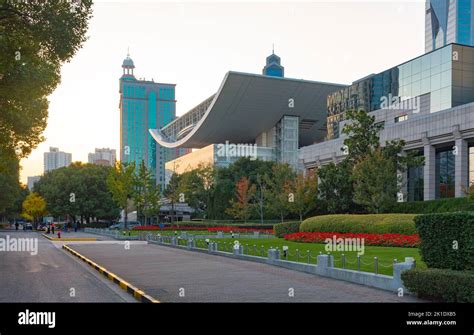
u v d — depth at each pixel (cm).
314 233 3209
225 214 6962
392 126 4566
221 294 1266
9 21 1555
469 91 4475
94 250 3067
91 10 1620
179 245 3322
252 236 4522
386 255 2045
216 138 11575
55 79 2238
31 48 1620
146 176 6419
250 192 6197
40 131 2758
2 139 2411
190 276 1661
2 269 1983
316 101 9962
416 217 1267
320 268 1669
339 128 6247
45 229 7962
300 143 12344
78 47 1638
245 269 1884
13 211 10638
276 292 1292
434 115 4016
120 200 6291
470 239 1094
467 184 3678
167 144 13575
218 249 2803
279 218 6588
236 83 9169
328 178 3719
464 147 3728
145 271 1828
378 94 5522
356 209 3812
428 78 4731
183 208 9144
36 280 1631
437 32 16888
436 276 1088
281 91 9562
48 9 1515
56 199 8431
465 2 15938
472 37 15788
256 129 10956
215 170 7925
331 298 1188
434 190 4078
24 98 1880
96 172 8875
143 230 5894
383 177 3288
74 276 1756
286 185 4869
